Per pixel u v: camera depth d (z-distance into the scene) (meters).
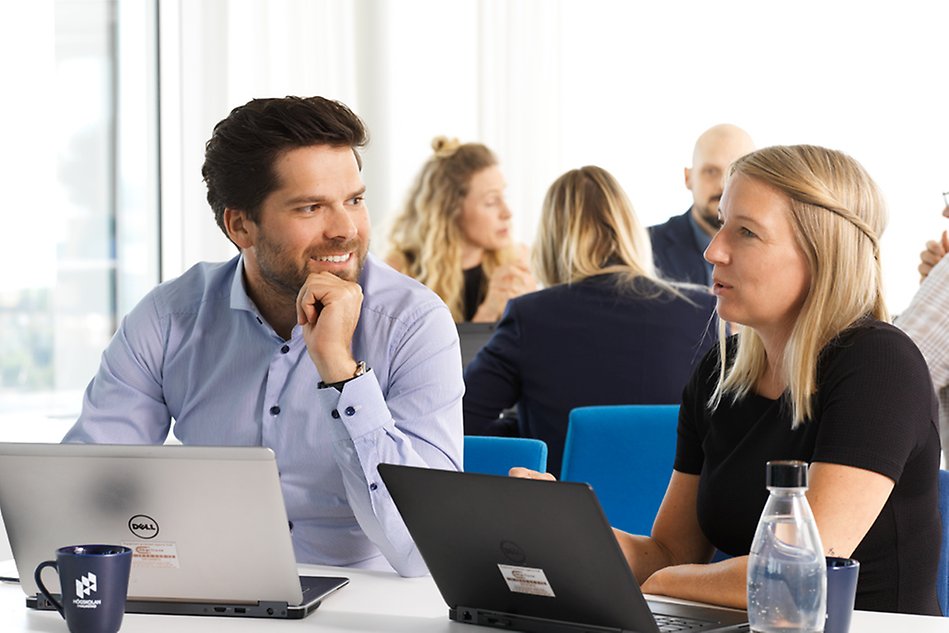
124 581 2.28
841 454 2.54
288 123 2.99
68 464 2.41
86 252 6.25
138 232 6.50
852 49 7.12
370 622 2.39
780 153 2.75
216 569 2.42
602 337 4.91
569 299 4.96
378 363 3.10
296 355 3.11
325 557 3.10
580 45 7.50
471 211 7.07
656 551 3.04
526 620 2.33
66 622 2.34
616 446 4.07
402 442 2.82
